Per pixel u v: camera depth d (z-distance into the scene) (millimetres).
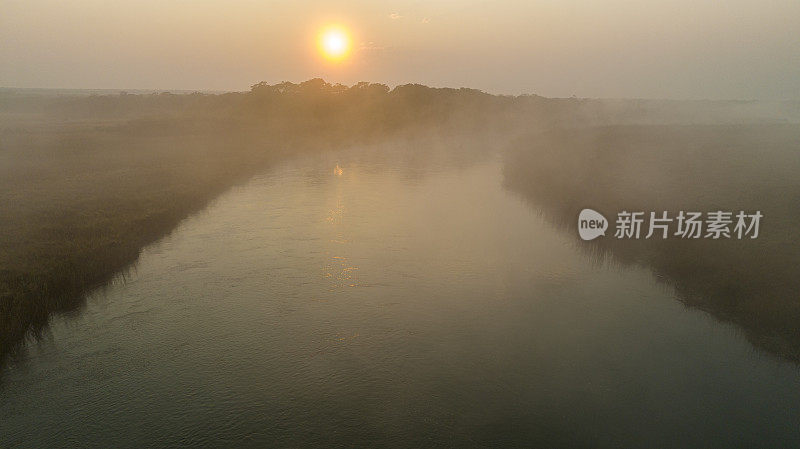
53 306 17469
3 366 14562
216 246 25062
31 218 25641
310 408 12992
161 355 15281
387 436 11969
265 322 17391
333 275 21500
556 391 13539
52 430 12109
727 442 11477
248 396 13453
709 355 14969
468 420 12516
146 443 11734
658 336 16172
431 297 19422
